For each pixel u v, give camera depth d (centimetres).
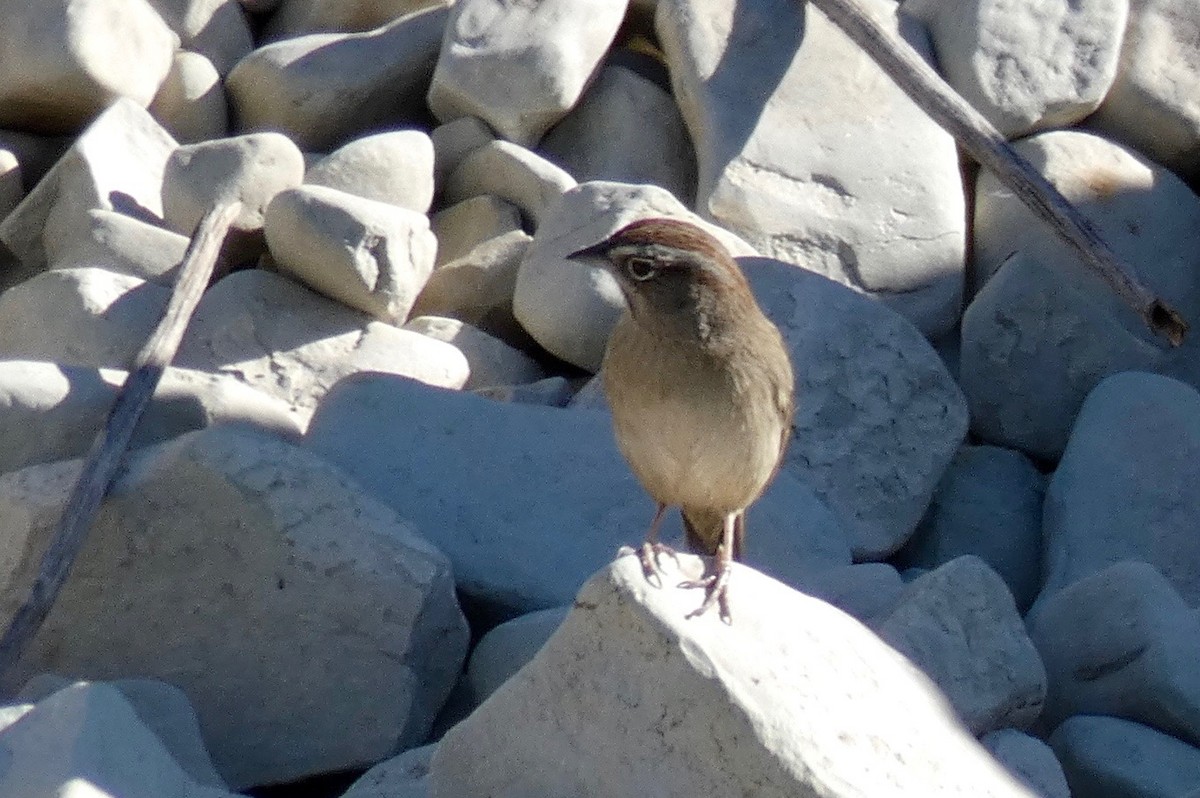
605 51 1388
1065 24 1422
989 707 962
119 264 1218
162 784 778
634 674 766
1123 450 1198
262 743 943
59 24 1337
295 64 1399
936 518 1235
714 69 1354
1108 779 959
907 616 976
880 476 1189
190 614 959
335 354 1185
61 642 963
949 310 1324
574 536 1074
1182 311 1338
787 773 741
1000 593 989
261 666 951
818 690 781
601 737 773
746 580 825
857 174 1329
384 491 1077
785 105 1345
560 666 782
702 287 859
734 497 901
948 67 1414
